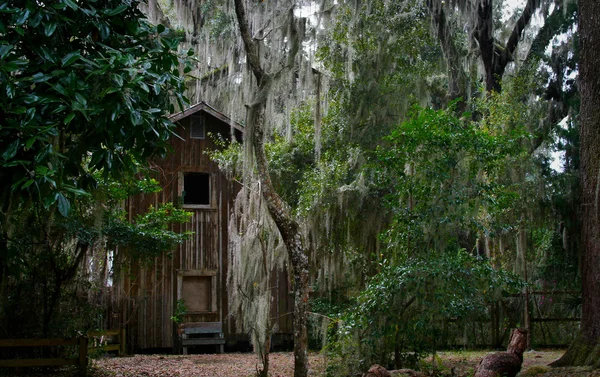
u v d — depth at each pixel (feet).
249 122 34.91
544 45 60.08
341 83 46.70
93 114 19.33
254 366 44.78
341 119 46.55
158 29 21.27
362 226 43.29
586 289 34.78
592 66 35.70
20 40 19.77
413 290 30.55
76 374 37.55
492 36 63.72
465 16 63.00
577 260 51.67
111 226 45.09
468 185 33.81
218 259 63.00
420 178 32.50
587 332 34.30
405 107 46.03
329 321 33.99
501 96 52.54
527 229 49.98
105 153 20.77
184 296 61.93
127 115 19.95
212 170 63.82
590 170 35.42
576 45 55.67
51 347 39.83
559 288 57.11
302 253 31.91
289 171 49.01
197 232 62.85
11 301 37.78
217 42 55.11
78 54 19.20
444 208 31.76
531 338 53.31
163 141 22.00
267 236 40.27
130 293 59.31
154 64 21.38
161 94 22.21
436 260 29.78
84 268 45.09
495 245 55.72
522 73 55.11
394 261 32.94
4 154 18.10
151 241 47.75
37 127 18.43
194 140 63.77
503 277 30.91
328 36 46.47
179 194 62.34
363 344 31.01
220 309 62.34
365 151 43.93
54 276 40.27
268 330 36.04
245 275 37.45
